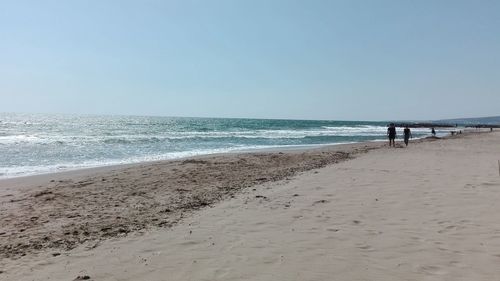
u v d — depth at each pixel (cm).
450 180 1168
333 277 480
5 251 615
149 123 10081
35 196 1104
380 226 698
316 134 6309
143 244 632
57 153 2580
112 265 542
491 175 1258
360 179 1230
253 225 726
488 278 468
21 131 5400
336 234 656
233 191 1113
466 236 629
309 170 1542
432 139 4375
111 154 2609
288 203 902
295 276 486
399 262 526
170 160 2098
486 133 6266
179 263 542
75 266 542
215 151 2931
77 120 11562
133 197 1057
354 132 7525
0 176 1567
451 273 485
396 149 2738
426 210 802
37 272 523
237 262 539
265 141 4369
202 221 768
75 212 889
